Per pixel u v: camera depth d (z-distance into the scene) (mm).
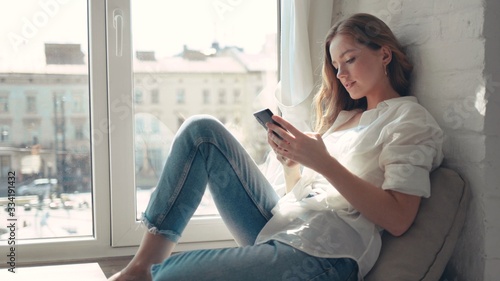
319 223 1410
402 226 1395
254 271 1309
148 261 1512
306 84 1982
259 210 1574
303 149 1406
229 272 1305
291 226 1469
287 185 1702
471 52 1463
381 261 1410
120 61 1982
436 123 1494
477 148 1458
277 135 1466
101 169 2008
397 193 1396
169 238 1537
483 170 1442
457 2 1510
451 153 1562
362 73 1618
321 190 1597
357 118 1737
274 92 2135
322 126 1823
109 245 2029
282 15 2004
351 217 1443
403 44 1752
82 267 1893
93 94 1979
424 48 1648
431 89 1624
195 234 2076
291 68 1992
